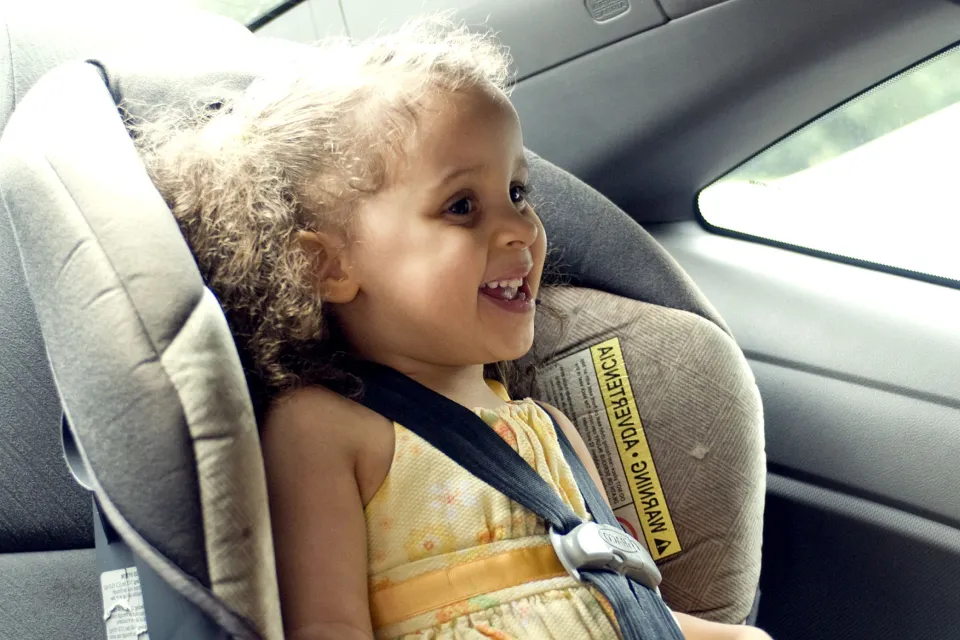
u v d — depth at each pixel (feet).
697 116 4.60
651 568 2.74
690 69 4.51
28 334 2.71
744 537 3.30
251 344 2.64
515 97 4.80
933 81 4.31
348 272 2.71
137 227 2.09
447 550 2.57
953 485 3.81
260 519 2.00
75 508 2.70
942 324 4.17
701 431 3.30
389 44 2.88
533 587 2.57
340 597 2.37
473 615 2.50
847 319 4.24
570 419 3.41
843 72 4.36
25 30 3.02
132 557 2.23
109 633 2.23
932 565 3.82
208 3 4.91
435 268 2.61
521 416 2.95
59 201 2.15
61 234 2.10
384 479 2.61
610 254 3.49
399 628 2.50
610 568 2.65
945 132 4.39
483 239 2.64
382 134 2.64
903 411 3.96
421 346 2.75
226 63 3.16
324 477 2.49
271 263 2.69
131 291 1.99
